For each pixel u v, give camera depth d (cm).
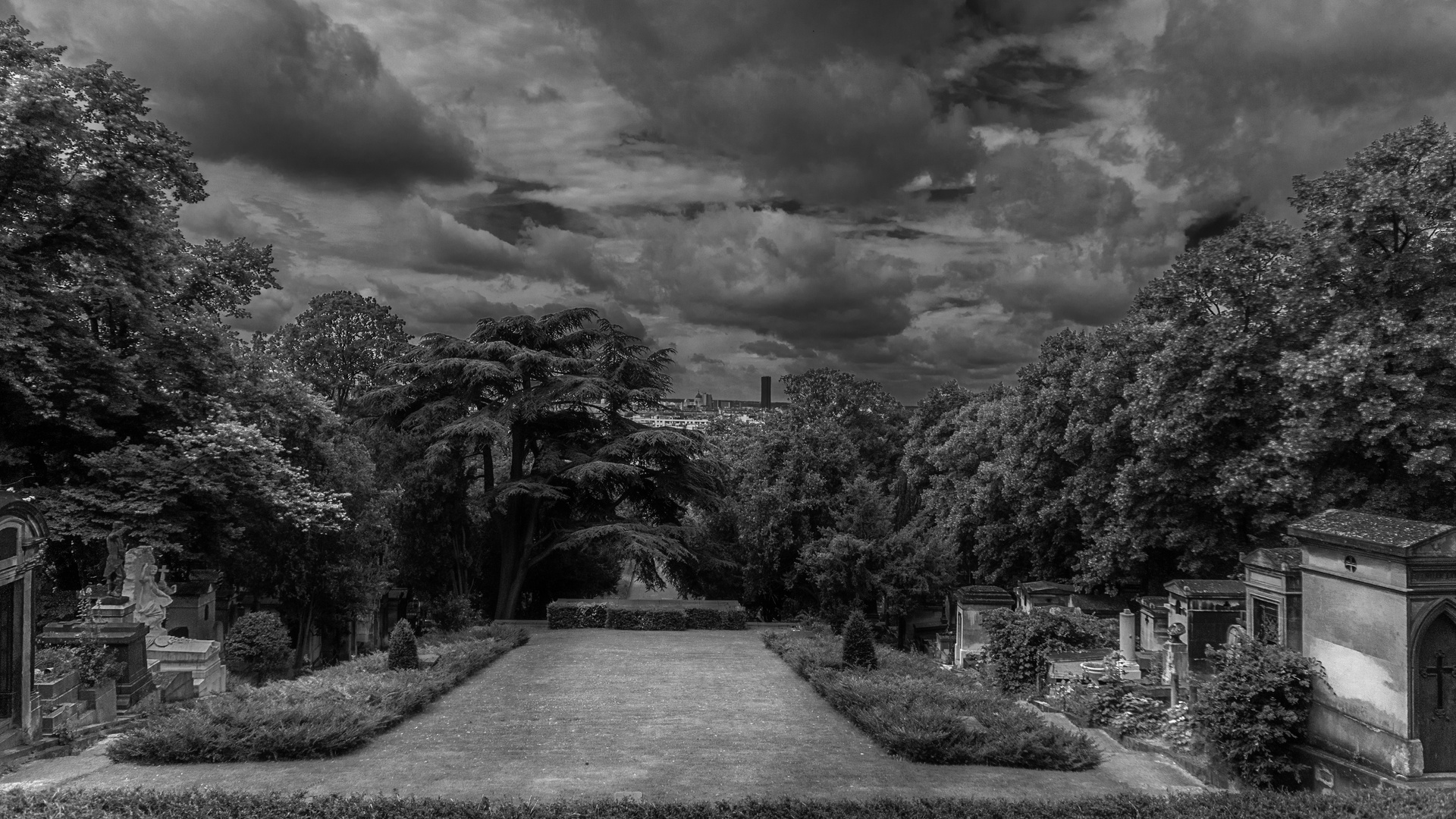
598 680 2188
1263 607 1479
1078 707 1748
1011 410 3950
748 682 2172
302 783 1146
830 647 2645
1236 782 1223
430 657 2484
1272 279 2462
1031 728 1411
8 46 2186
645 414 5344
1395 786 1045
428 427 3697
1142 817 934
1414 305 2173
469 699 1889
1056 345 3866
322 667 2973
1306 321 2338
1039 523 3531
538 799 1068
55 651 1520
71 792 936
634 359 4138
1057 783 1220
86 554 2492
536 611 4462
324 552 2862
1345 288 2283
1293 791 1204
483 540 4197
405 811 909
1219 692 1263
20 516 1282
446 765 1261
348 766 1252
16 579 1291
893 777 1223
